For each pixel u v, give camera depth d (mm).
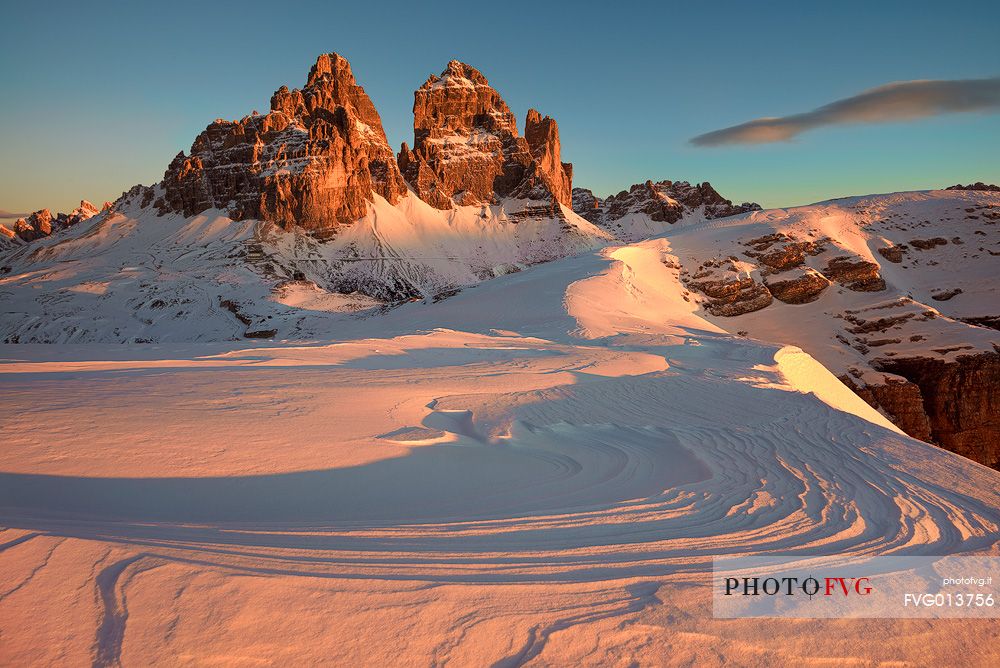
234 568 4191
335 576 4305
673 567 5277
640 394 18078
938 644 4117
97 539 4496
